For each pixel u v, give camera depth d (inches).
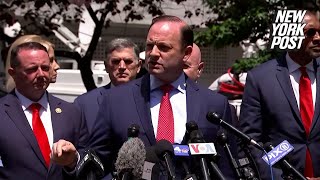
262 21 404.2
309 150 217.2
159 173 154.8
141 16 409.1
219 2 426.9
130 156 148.1
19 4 379.9
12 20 374.6
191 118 174.1
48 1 376.2
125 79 264.7
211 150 152.2
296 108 218.1
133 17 406.6
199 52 234.7
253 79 224.2
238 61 421.7
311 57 217.8
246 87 225.9
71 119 203.3
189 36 173.6
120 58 263.7
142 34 651.5
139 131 170.1
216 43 418.6
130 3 404.5
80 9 429.7
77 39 544.7
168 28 171.3
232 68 442.0
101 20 379.6
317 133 217.8
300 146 217.5
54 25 394.3
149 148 157.6
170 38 170.6
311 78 221.5
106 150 178.1
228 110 180.2
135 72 267.9
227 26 414.0
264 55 415.5
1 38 378.3
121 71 264.4
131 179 149.6
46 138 196.7
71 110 205.0
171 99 176.7
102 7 416.5
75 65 528.1
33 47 198.4
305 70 220.8
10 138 193.0
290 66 221.9
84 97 256.4
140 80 180.2
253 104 223.0
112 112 176.7
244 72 427.8
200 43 420.2
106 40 653.9
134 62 266.4
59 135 198.2
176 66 172.9
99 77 462.9
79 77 448.1
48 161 194.7
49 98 203.8
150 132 172.4
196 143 153.3
